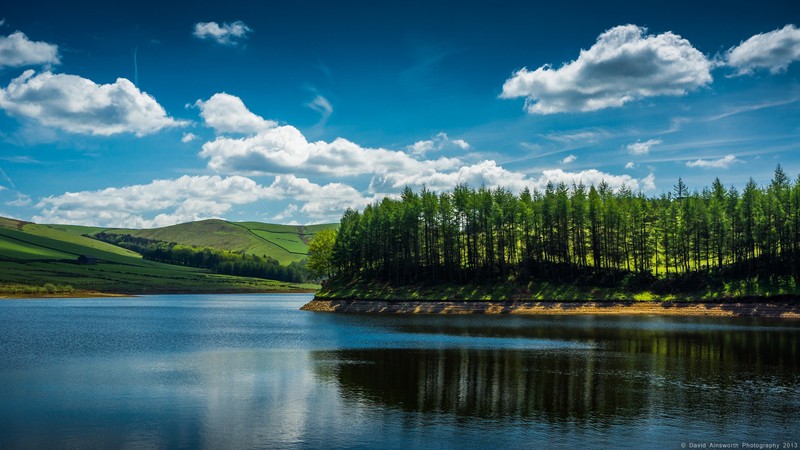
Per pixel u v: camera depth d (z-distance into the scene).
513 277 138.00
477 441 32.94
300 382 48.25
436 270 148.12
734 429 35.19
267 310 152.62
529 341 74.06
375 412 38.81
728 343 71.12
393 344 71.88
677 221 139.25
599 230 144.00
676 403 41.09
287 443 32.50
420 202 151.50
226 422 36.44
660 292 125.44
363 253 155.75
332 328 94.06
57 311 146.12
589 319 106.88
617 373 51.75
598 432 34.53
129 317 124.06
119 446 31.91
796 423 36.38
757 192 136.62
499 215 140.62
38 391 44.81
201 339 79.00
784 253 126.88
